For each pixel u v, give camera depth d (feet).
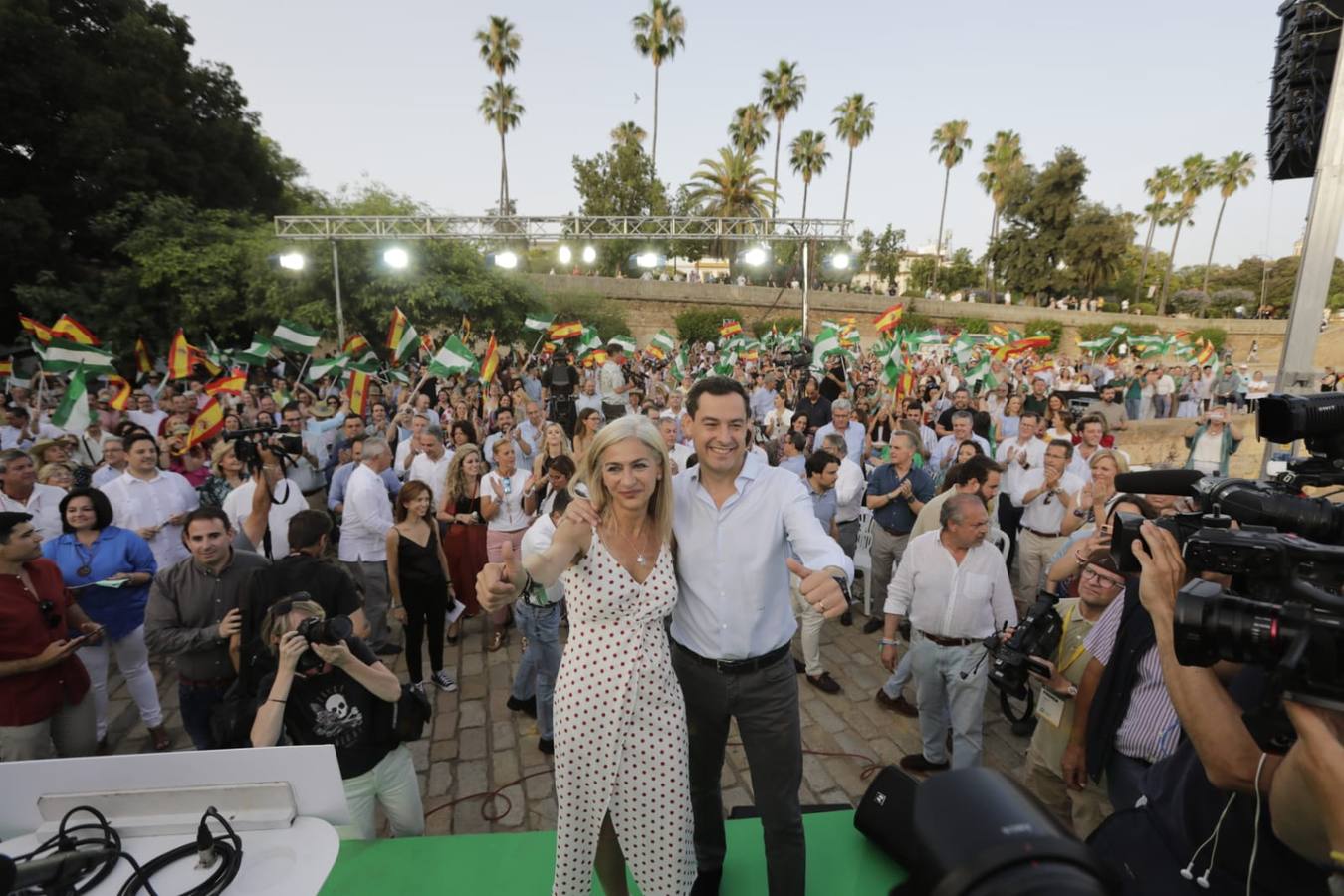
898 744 14.90
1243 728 4.54
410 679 16.85
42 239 63.31
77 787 6.46
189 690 12.11
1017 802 2.37
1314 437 5.93
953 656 12.42
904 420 26.94
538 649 13.99
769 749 6.89
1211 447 32.12
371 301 64.44
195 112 79.10
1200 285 214.07
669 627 7.30
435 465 22.79
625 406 31.35
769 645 6.82
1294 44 12.15
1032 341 56.70
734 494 6.82
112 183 67.51
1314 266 11.75
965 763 12.32
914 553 12.89
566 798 6.22
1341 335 94.53
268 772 6.46
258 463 15.62
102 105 66.85
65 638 12.15
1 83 60.64
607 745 6.06
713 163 146.00
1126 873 5.64
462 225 56.34
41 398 36.91
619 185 134.00
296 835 6.38
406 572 16.15
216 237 67.77
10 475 17.17
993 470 15.43
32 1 63.05
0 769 6.39
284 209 90.48
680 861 6.24
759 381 58.03
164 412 34.63
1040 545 19.13
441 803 13.08
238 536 16.74
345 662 8.13
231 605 12.05
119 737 15.71
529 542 6.81
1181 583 5.23
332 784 6.50
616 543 6.16
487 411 37.76
